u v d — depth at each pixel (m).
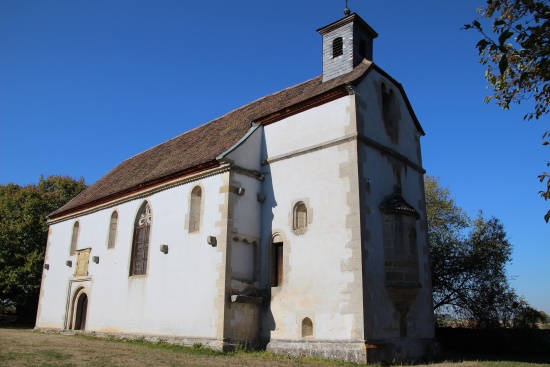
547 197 8.30
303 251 16.66
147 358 13.46
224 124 24.06
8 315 37.06
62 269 26.97
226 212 17.25
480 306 24.73
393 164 18.17
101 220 24.73
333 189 16.36
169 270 19.23
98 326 22.45
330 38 20.31
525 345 21.94
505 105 9.90
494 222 26.84
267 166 18.92
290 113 18.72
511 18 8.55
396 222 16.55
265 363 13.27
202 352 15.52
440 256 26.83
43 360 12.49
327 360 14.41
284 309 16.64
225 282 16.52
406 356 15.88
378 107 18.17
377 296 15.20
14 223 35.38
